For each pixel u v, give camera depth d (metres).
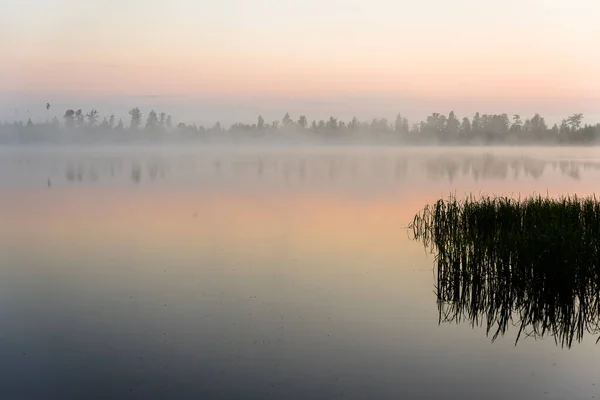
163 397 5.45
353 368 6.04
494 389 5.60
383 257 11.06
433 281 9.30
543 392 5.58
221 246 12.13
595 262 7.71
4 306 8.03
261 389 5.61
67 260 10.82
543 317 7.65
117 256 11.16
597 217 10.59
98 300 8.30
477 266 8.25
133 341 6.73
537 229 9.19
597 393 5.55
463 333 7.04
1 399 5.39
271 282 9.22
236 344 6.62
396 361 6.23
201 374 5.91
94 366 6.08
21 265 10.42
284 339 6.79
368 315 7.61
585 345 6.74
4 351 6.47
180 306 7.98
